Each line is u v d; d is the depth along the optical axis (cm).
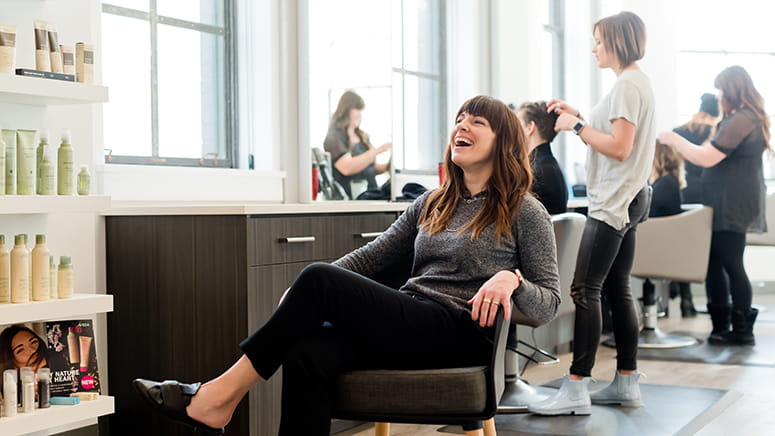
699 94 725
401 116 480
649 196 331
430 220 217
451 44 532
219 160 371
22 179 234
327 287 189
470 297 204
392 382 183
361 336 191
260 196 370
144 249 279
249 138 378
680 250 471
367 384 184
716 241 486
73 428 265
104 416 285
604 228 319
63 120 273
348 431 306
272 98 377
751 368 414
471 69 531
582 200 467
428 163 513
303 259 282
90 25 285
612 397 340
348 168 404
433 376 182
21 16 259
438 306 200
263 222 264
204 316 266
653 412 326
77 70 254
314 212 287
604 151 318
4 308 222
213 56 371
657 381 387
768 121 480
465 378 181
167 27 350
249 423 259
